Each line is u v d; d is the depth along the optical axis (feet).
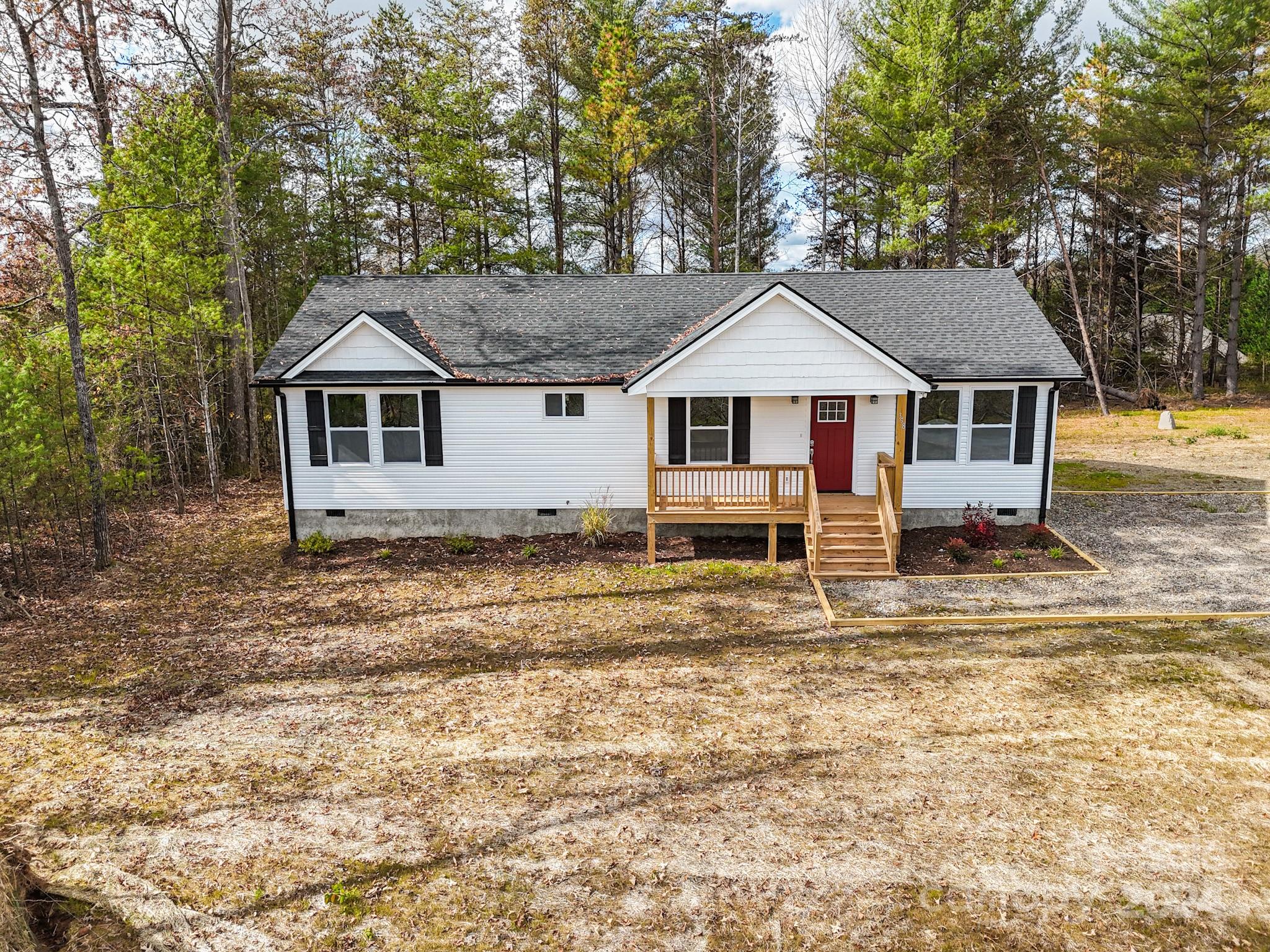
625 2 106.42
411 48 107.65
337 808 25.81
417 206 114.62
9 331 61.87
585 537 55.77
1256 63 100.12
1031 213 126.11
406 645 39.34
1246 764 27.35
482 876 22.56
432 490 57.00
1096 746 28.73
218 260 69.87
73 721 31.81
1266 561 47.75
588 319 60.90
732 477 54.90
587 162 106.22
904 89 101.76
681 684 34.53
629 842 23.91
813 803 25.75
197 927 20.74
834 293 63.05
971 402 54.08
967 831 24.17
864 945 19.93
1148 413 111.45
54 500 49.52
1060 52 100.53
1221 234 116.16
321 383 53.98
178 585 48.44
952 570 47.83
